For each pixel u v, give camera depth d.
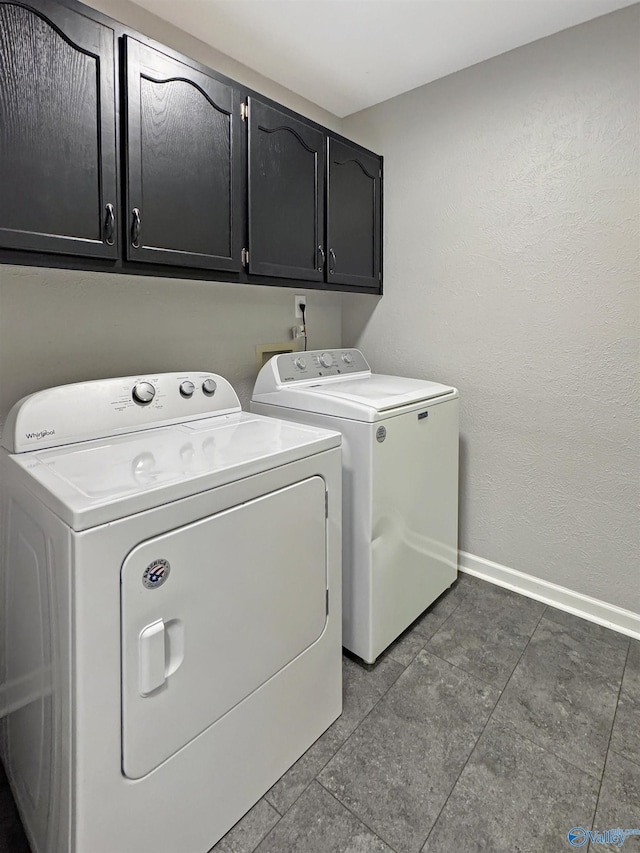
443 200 2.23
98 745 0.88
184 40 1.82
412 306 2.41
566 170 1.88
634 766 1.32
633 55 1.69
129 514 0.89
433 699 1.58
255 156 1.70
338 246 2.13
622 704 1.54
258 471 1.14
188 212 1.49
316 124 1.95
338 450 1.41
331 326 2.67
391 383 2.12
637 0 1.66
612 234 1.80
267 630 1.21
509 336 2.11
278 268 1.83
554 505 2.08
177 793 1.02
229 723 1.13
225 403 1.71
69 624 0.85
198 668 1.04
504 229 2.07
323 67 2.07
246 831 1.16
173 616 0.98
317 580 1.36
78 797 0.86
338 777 1.30
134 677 0.92
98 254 1.29
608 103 1.76
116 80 1.29
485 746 1.39
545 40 1.87
